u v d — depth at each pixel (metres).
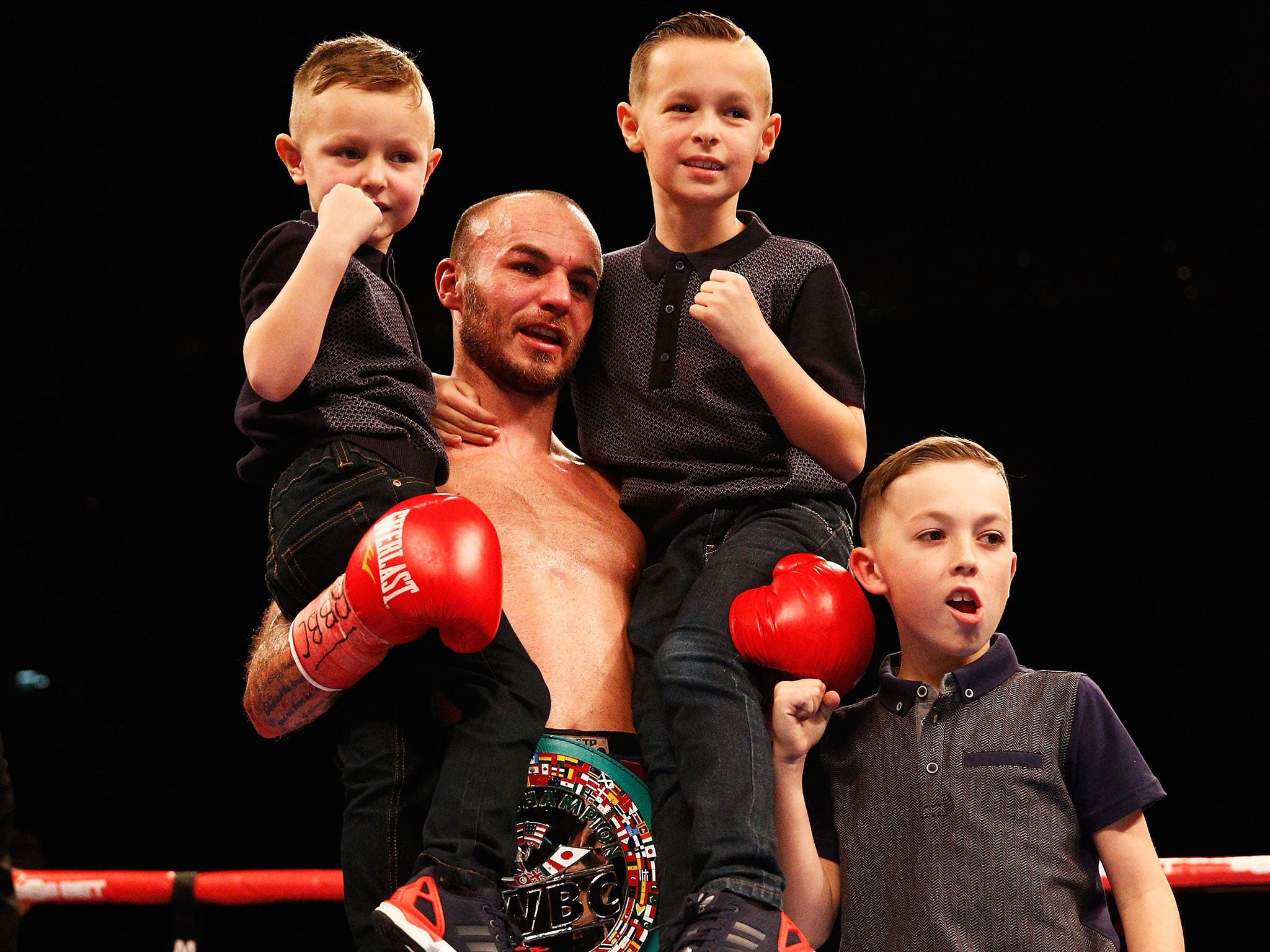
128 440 6.91
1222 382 6.31
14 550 6.94
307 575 2.13
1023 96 5.96
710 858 2.00
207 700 6.80
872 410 6.59
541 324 2.53
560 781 2.28
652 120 2.46
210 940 5.70
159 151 6.18
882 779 2.20
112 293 6.62
